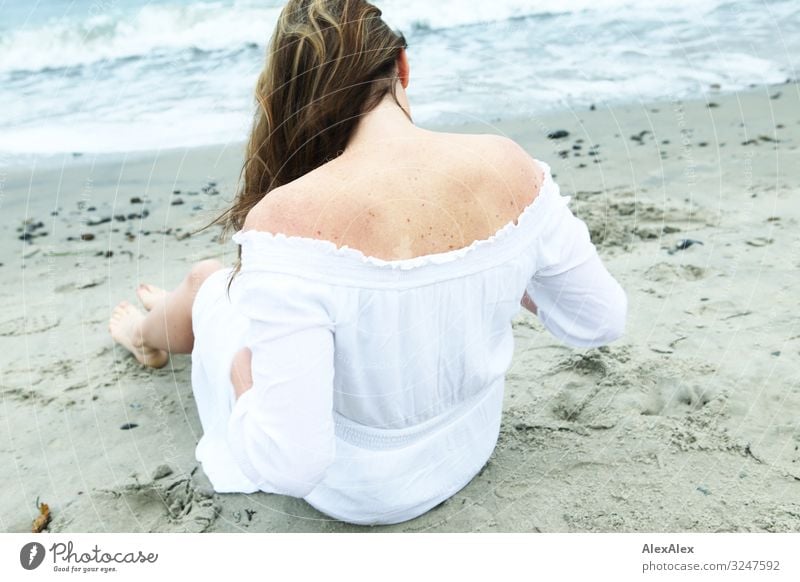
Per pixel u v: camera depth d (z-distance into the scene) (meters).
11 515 1.64
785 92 3.89
